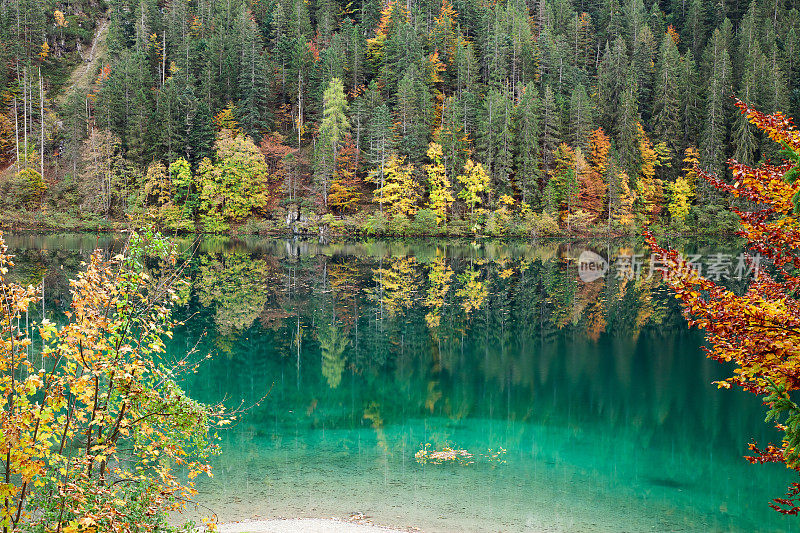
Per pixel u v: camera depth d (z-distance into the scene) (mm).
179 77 85125
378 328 28516
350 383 19969
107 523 5996
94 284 6535
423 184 77375
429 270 47719
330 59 84750
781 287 6520
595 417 16844
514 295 37438
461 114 77875
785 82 80312
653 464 13633
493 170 76375
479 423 16297
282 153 77750
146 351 6938
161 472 6984
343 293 37438
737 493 12133
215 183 74188
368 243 68375
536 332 27828
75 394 6383
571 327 28875
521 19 97688
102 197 72062
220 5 104438
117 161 73562
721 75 80688
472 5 102750
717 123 76312
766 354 5516
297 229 73125
